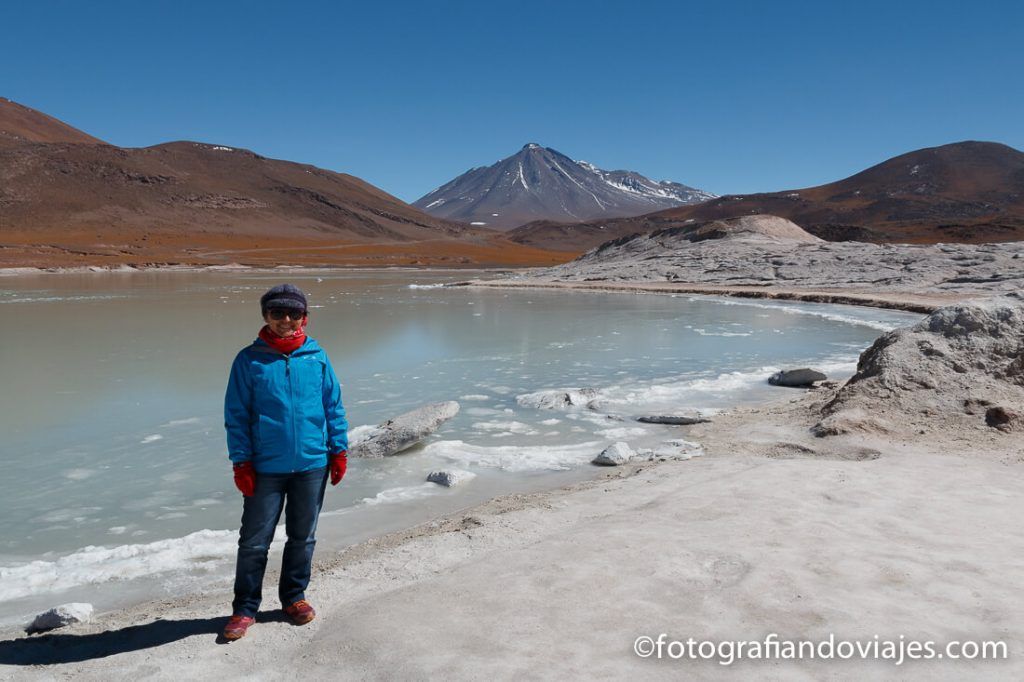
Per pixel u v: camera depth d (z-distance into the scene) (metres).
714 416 9.16
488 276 70.44
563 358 14.80
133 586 4.56
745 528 4.52
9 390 11.54
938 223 159.75
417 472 7.13
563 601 3.50
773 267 42.91
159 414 9.90
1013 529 4.43
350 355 15.34
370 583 4.05
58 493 6.67
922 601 3.37
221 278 65.31
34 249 91.88
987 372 8.38
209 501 6.44
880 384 8.45
